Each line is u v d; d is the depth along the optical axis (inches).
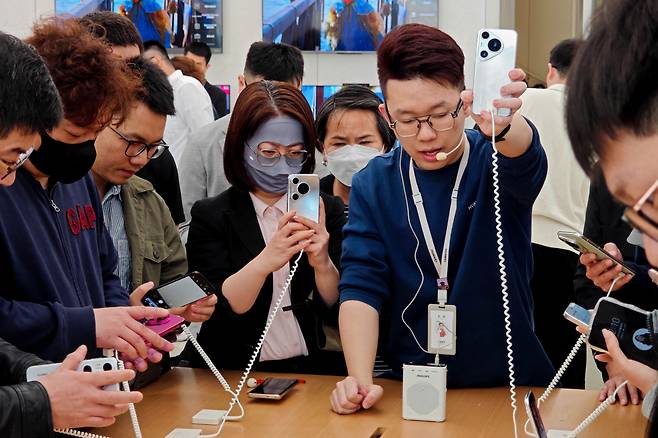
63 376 62.4
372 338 84.4
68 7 254.2
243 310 91.6
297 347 95.6
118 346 73.2
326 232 92.2
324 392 87.4
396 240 86.1
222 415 78.7
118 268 99.1
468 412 80.4
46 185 78.2
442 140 80.7
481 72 72.4
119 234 99.7
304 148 95.9
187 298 86.0
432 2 249.3
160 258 101.1
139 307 75.9
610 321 72.9
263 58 154.5
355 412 80.8
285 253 88.5
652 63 32.5
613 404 83.0
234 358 96.3
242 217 97.3
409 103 79.6
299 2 254.1
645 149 32.8
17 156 60.9
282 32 255.1
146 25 257.1
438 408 77.9
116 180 92.8
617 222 101.0
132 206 100.6
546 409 81.7
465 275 84.1
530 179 79.6
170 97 92.7
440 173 85.4
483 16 248.4
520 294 86.1
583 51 35.0
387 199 86.6
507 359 86.6
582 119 34.4
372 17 251.3
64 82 71.6
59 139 72.6
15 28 252.4
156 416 80.4
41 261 73.8
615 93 33.0
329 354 97.4
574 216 136.4
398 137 82.8
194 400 85.3
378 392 80.9
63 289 76.0
